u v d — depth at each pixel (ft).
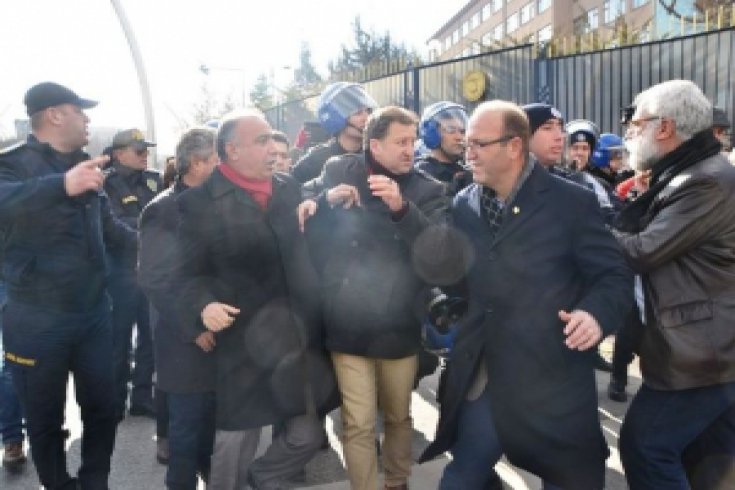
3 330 9.49
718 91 22.61
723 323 7.27
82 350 9.79
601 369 16.60
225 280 8.47
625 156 17.34
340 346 9.05
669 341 7.40
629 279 7.22
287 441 9.00
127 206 15.46
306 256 9.08
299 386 8.75
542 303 7.26
